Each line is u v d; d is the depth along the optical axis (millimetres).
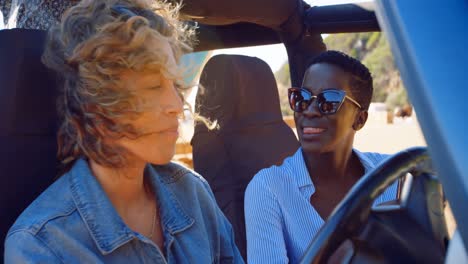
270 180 1831
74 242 1230
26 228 1216
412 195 1171
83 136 1271
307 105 1830
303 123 1844
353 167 1951
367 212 1123
